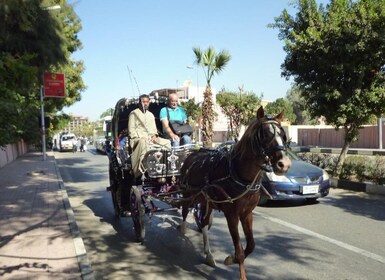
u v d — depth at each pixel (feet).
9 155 87.66
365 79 41.78
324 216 29.53
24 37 49.16
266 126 15.43
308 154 54.39
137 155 24.59
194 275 18.78
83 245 21.91
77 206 36.50
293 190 32.45
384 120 112.98
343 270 18.70
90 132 320.29
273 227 26.73
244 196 16.58
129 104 31.32
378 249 21.63
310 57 42.75
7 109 18.45
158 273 19.16
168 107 27.94
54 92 92.12
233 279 18.11
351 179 44.62
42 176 56.59
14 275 17.53
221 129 161.38
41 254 20.44
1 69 16.61
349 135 45.32
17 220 28.09
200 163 19.94
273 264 19.74
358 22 38.93
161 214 31.24
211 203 18.63
